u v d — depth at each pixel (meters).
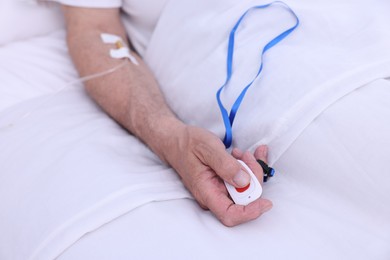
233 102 0.70
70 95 0.90
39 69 0.94
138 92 0.83
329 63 0.64
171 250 0.53
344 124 0.59
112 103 0.84
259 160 0.64
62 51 1.01
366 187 0.57
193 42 0.83
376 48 0.65
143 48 1.06
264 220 0.59
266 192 0.64
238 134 0.68
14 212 0.62
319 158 0.60
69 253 0.55
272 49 0.70
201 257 0.52
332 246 0.54
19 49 0.98
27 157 0.69
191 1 0.87
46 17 1.04
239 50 0.74
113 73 0.87
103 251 0.54
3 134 0.76
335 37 0.69
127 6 1.02
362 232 0.56
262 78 0.68
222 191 0.61
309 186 0.62
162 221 0.57
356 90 0.61
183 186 0.66
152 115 0.77
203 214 0.61
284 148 0.63
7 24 0.97
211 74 0.76
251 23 0.75
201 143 0.62
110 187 0.61
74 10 1.00
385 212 0.56
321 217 0.58
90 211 0.58
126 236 0.55
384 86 0.61
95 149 0.70
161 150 0.71
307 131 0.61
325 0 0.74
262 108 0.66
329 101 0.61
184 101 0.80
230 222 0.57
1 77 0.89
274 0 0.76
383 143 0.56
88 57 0.92
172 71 0.86
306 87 0.63
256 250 0.53
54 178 0.64
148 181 0.63
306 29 0.71
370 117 0.58
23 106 0.84
